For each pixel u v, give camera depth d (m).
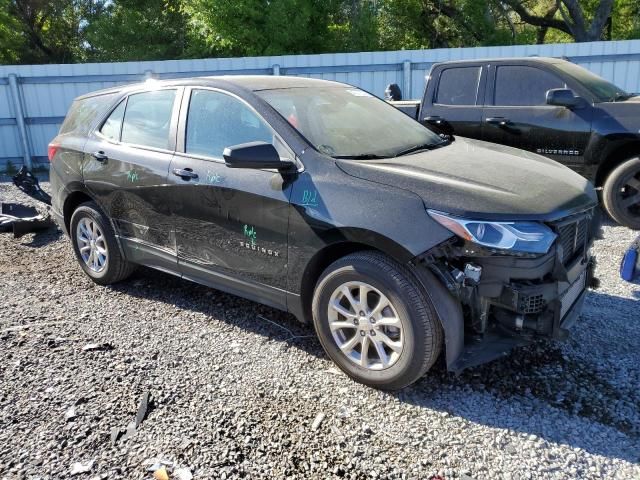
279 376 3.42
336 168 3.35
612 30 24.61
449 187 3.08
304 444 2.79
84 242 5.04
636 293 4.57
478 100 7.00
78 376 3.43
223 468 2.62
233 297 4.64
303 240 3.37
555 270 3.00
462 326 3.04
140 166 4.30
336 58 12.15
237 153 3.23
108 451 2.75
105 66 12.24
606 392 3.19
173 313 4.37
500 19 23.16
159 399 3.18
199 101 4.10
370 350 3.30
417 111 7.59
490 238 2.88
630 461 2.64
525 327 3.05
